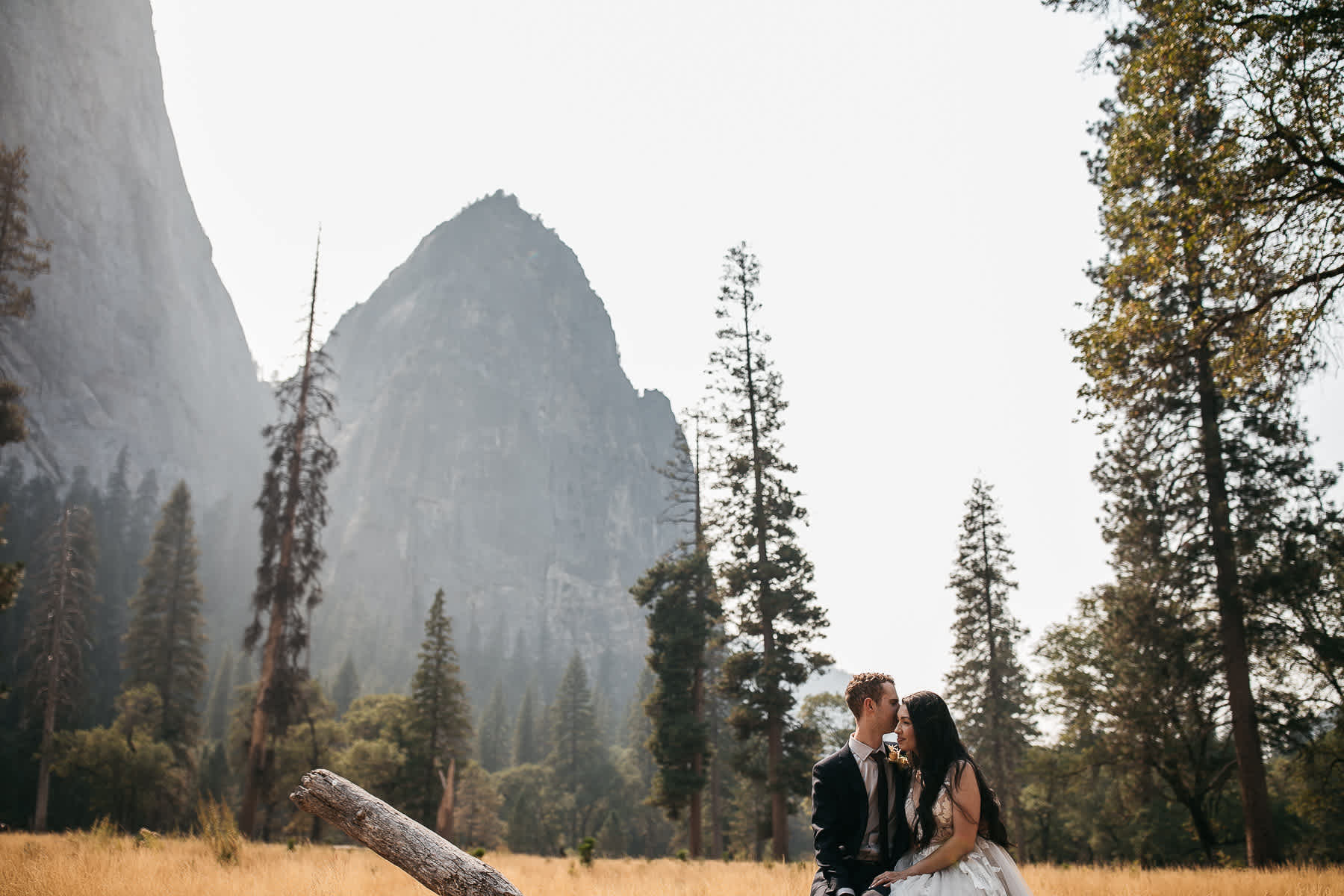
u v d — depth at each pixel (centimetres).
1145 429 1964
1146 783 2422
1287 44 913
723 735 5766
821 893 440
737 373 3572
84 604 6281
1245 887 1059
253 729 2791
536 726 13562
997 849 442
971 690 4053
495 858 1759
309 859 1238
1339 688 2031
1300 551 1894
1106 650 2509
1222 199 957
